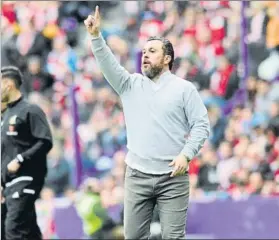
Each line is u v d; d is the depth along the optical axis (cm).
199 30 5003
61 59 5506
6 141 3130
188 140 2425
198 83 4816
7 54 5600
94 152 4662
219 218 4012
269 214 3969
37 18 5709
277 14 4788
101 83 4994
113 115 4812
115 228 4094
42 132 3109
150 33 5209
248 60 4750
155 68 2445
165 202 2475
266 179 4250
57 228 4194
